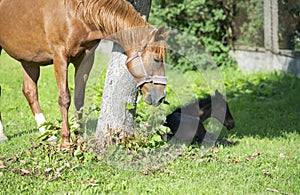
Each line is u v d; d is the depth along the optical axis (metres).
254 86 14.10
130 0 7.87
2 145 8.42
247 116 11.11
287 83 14.25
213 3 16.27
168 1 16.31
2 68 16.69
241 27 16.38
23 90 9.29
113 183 6.51
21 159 7.43
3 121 10.42
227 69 16.36
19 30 8.34
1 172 6.82
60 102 7.82
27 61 8.65
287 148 8.43
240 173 7.01
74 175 6.83
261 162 7.56
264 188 6.49
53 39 7.80
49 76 15.62
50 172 6.94
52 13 7.73
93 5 7.35
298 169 7.29
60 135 8.15
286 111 11.59
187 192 6.27
